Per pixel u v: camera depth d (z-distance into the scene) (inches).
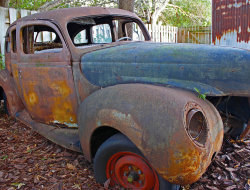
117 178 92.6
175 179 74.2
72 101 115.8
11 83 158.6
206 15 584.4
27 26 129.6
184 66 89.9
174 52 92.7
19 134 155.8
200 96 86.6
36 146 136.9
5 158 122.6
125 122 80.2
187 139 72.7
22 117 150.0
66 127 123.7
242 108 112.0
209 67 86.4
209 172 103.3
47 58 118.3
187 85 89.2
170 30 466.3
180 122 73.3
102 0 382.0
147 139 75.5
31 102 132.3
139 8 487.5
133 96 83.3
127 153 85.4
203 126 80.2
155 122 75.4
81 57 112.7
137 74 98.6
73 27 153.0
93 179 101.5
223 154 116.6
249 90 82.6
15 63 144.3
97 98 92.8
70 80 113.4
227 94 85.7
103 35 161.8
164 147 73.4
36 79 124.5
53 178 103.7
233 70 83.8
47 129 127.3
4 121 181.8
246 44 254.4
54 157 122.6
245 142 126.0
